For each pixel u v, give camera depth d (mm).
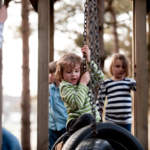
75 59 3160
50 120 4102
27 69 8164
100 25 4906
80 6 10664
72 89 3131
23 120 8047
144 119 3682
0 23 2682
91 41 2822
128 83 4621
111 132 2740
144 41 3740
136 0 3779
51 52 5145
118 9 11609
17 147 2627
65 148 2604
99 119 3082
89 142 2492
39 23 3502
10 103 24719
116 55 4738
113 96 4617
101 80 3045
